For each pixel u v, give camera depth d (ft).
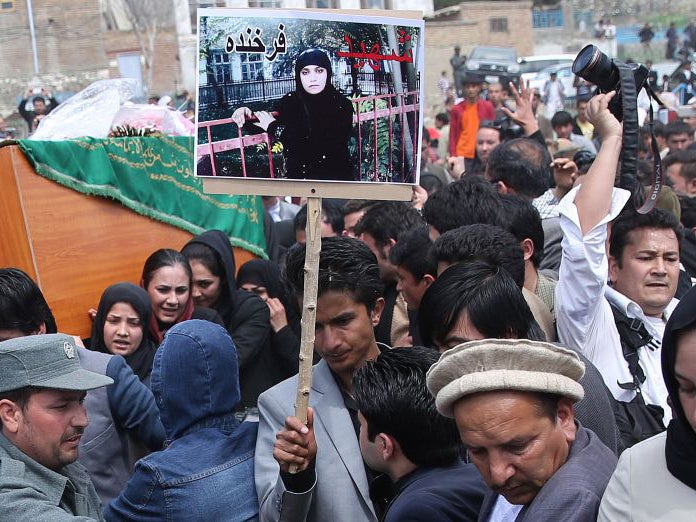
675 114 45.39
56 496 9.07
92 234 16.52
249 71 9.73
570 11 111.55
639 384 11.19
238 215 20.44
